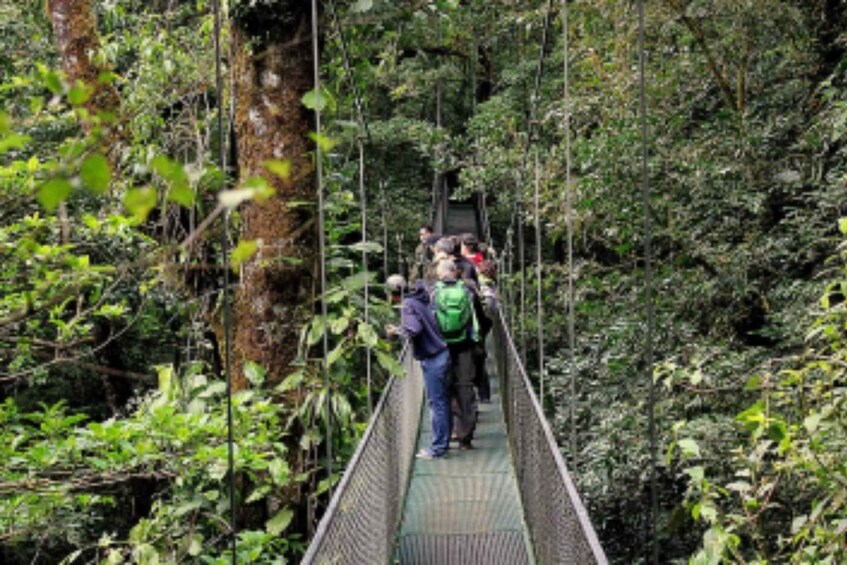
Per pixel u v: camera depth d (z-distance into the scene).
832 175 5.36
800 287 5.46
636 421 5.32
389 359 4.39
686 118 6.76
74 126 4.82
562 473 2.68
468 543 4.21
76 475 3.56
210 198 4.35
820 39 6.28
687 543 5.44
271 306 4.46
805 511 3.52
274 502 4.30
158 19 5.94
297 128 4.45
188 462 3.55
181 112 5.35
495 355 8.63
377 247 4.64
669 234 6.16
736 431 4.54
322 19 4.57
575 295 6.78
